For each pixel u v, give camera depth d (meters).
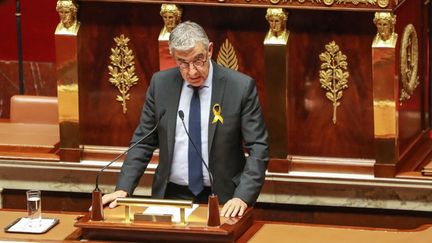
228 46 17.34
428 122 19.34
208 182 14.75
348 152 17.27
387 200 17.16
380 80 16.64
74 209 18.47
